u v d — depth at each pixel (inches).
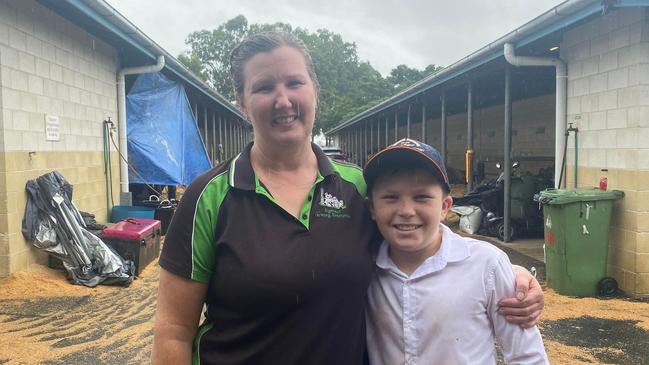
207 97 617.9
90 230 285.9
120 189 398.9
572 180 294.4
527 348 71.1
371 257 71.5
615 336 189.3
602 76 266.4
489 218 394.6
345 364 65.7
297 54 68.9
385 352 73.3
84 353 171.3
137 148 411.8
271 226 64.2
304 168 71.4
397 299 72.6
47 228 257.9
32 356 168.4
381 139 1224.2
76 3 278.7
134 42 356.5
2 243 245.0
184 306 65.5
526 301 70.5
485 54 350.6
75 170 324.2
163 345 65.0
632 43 242.2
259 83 67.5
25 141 263.9
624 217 245.3
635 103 240.4
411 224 70.5
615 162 255.3
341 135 1716.3
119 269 261.1
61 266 271.4
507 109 372.5
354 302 66.6
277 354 63.0
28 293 235.9
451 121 916.6
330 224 66.9
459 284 71.5
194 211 64.6
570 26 281.7
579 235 239.0
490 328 73.4
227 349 64.6
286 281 61.8
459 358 69.9
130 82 466.9
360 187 74.1
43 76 284.2
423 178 70.2
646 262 237.5
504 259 73.9
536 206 382.6
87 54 343.9
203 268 64.9
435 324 70.4
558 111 303.1
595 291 240.8
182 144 452.8
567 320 206.8
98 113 361.7
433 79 469.4
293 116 67.4
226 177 66.8
